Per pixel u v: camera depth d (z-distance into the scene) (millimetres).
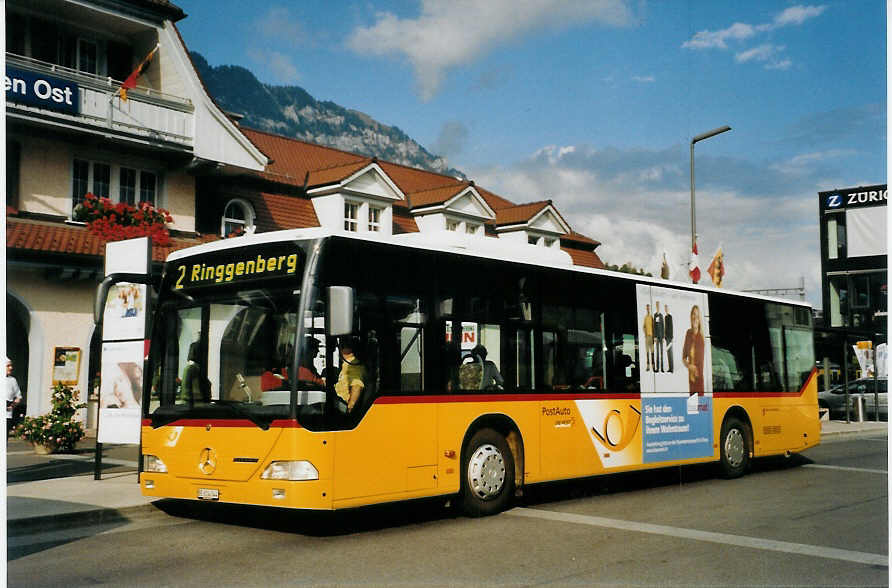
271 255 8961
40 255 19328
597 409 11898
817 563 7562
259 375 8711
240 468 8602
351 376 8773
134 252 12367
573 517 10086
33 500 10406
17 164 20266
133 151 22141
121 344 12281
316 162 31938
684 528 9320
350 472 8586
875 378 30703
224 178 25328
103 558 7766
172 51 22938
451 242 10969
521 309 10953
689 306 13992
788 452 15773
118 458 15742
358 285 8984
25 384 21234
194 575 7066
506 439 10656
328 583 6766
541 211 35406
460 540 8602
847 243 58438
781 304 16172
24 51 21062
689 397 13664
